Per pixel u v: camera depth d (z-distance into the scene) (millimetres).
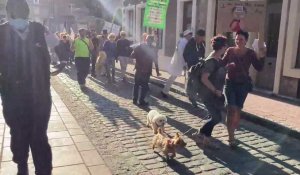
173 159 4582
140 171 4156
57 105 7438
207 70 4699
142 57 7613
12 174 3834
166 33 14477
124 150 4848
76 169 4082
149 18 9000
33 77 3080
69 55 15742
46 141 3385
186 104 8062
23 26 3020
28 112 3145
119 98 8648
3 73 3029
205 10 11320
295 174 4266
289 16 8555
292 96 8648
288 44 8633
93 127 5914
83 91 9422
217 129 6074
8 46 2977
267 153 4961
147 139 5359
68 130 5547
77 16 26297
